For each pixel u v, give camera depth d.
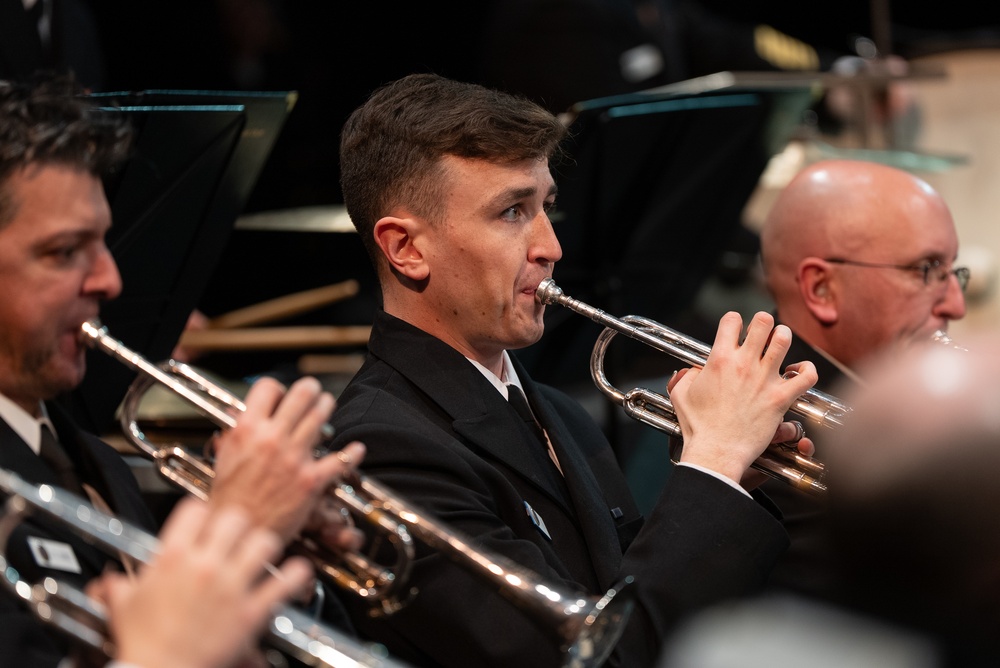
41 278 5.23
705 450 6.59
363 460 6.64
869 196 9.13
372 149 7.29
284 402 5.17
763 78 13.64
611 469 7.79
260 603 4.12
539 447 7.23
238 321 13.55
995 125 16.23
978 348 3.42
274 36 17.94
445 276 7.11
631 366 11.68
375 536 6.53
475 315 7.14
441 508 6.46
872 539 3.24
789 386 6.75
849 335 9.22
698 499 6.43
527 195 7.10
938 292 9.14
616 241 11.02
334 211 12.43
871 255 9.05
